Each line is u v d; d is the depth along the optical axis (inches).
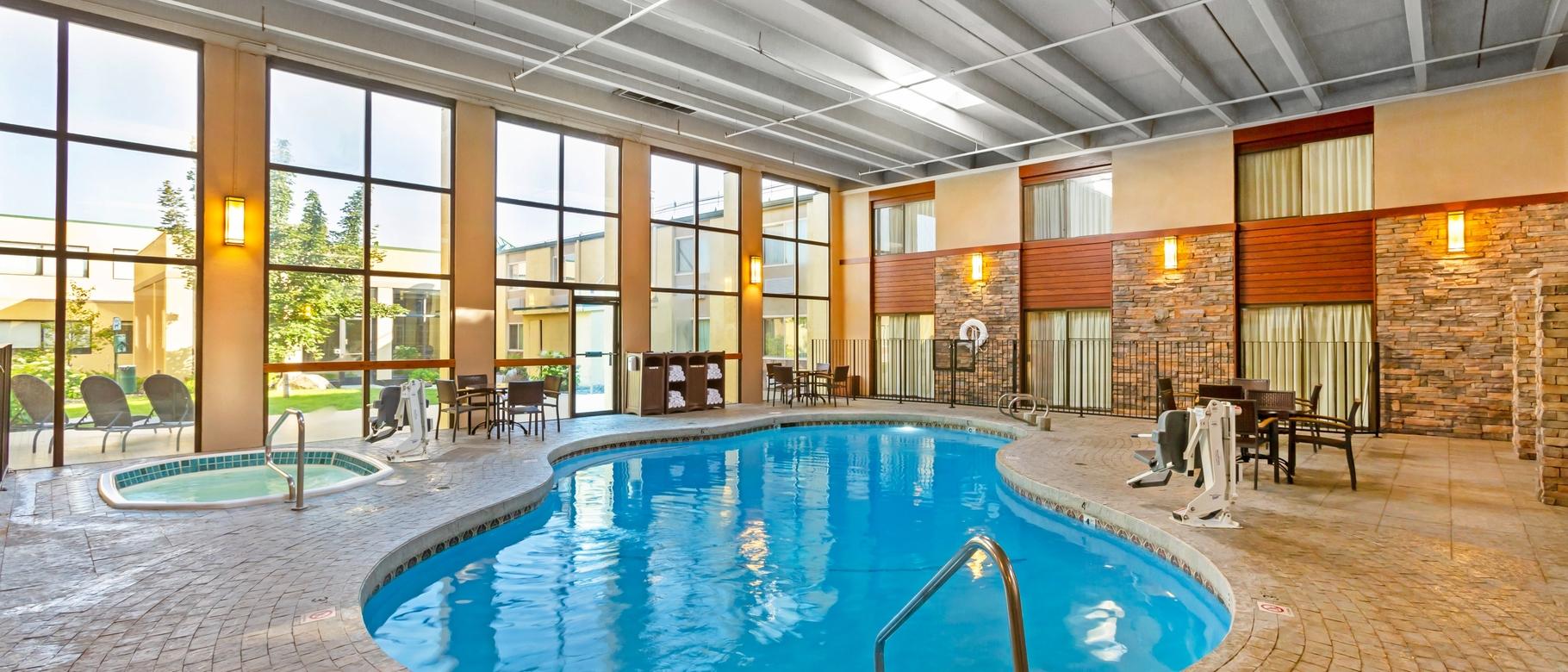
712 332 499.5
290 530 187.5
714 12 285.4
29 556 165.0
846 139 480.1
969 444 390.6
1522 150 328.2
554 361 414.3
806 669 134.1
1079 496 227.0
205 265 298.0
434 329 365.7
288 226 321.4
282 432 319.6
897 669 134.4
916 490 279.1
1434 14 289.4
